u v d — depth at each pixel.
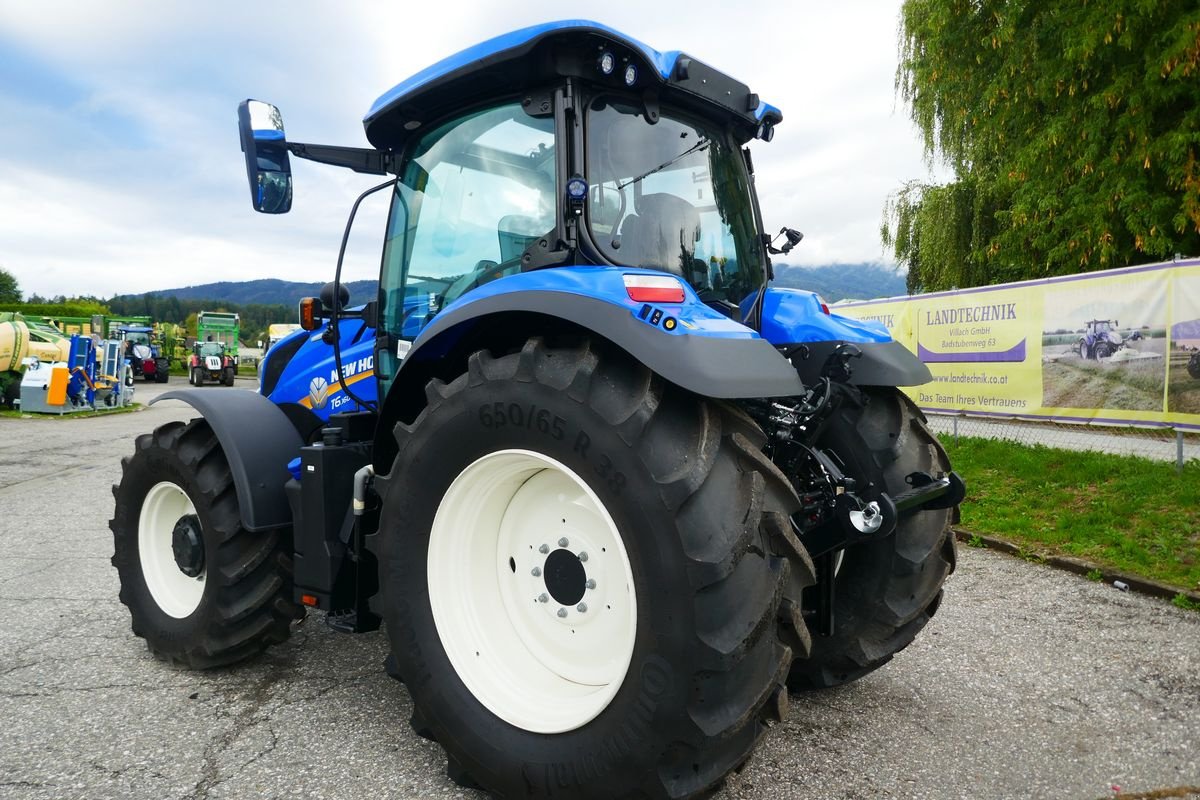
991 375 7.88
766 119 3.07
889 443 2.82
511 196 2.60
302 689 3.06
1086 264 10.61
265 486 3.02
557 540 2.31
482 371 2.22
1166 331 6.29
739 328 2.12
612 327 1.98
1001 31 10.47
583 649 2.26
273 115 2.85
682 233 2.71
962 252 15.50
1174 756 2.47
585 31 2.28
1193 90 9.09
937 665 3.23
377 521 2.78
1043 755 2.48
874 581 2.80
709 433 1.95
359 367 3.23
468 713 2.26
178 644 3.21
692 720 1.84
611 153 2.52
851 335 2.91
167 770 2.43
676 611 1.84
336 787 2.33
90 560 5.15
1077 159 10.17
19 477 8.74
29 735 2.66
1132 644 3.42
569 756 2.04
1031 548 4.87
